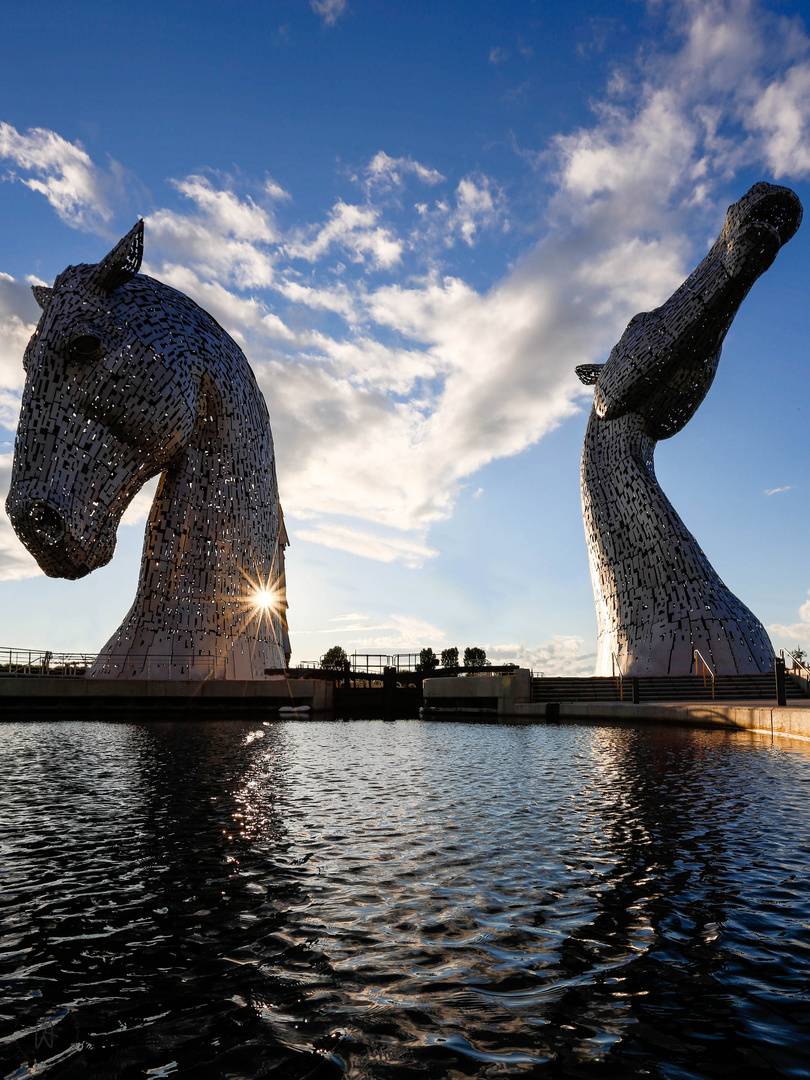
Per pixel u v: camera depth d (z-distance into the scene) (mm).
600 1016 3059
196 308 30609
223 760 11859
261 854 5680
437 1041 2871
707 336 30438
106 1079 2645
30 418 24906
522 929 4035
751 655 28047
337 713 29391
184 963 3668
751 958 3604
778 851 5523
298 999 3252
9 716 24391
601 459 33969
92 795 8383
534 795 8164
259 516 31828
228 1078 2641
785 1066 2660
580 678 27094
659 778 9203
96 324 25250
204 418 30391
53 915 4363
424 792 8500
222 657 29484
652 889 4664
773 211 27219
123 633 29422
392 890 4746
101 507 25703
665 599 30188
